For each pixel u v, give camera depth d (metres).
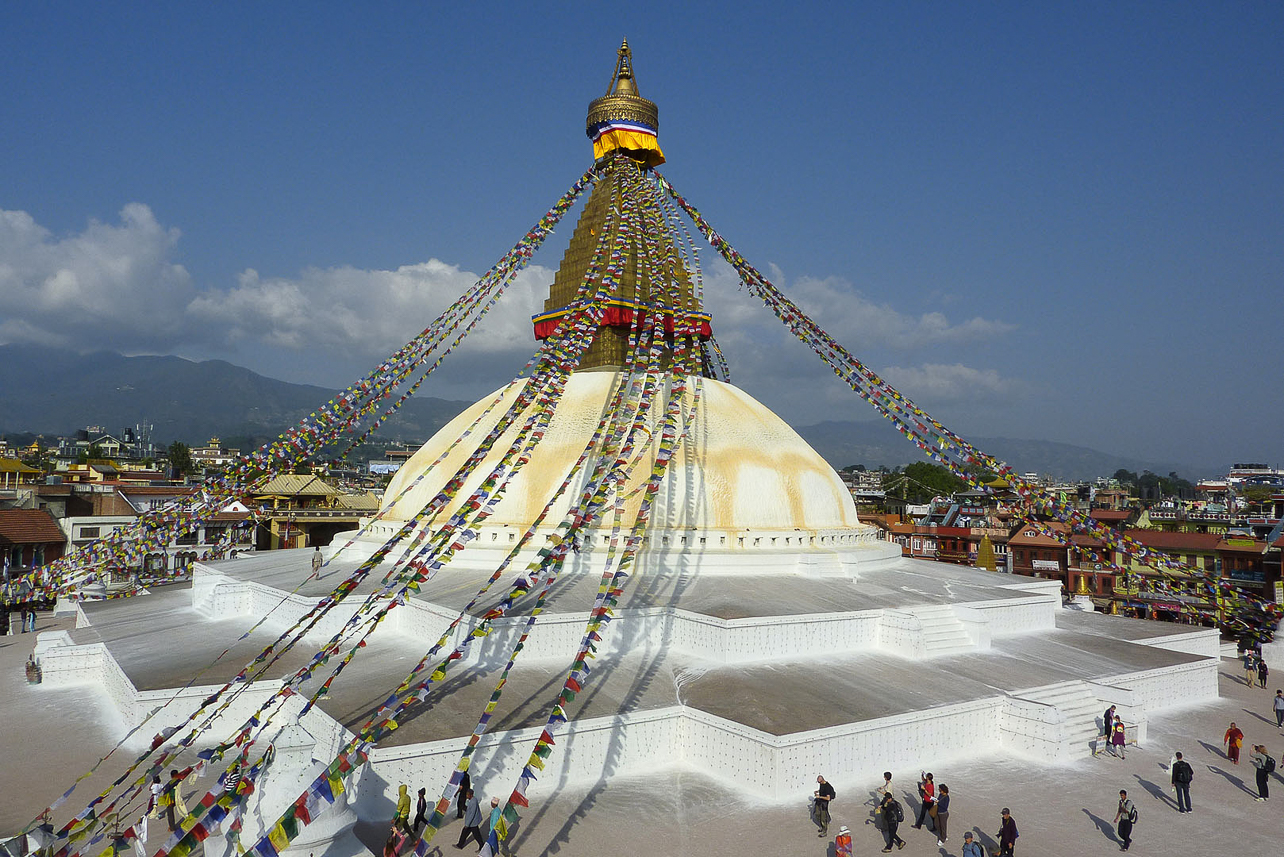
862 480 162.12
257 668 19.62
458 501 25.91
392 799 14.71
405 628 22.20
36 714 20.16
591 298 24.88
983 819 15.05
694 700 17.84
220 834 12.49
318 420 24.64
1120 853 13.84
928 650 21.58
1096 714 19.50
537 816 14.85
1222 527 54.00
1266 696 23.56
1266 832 14.77
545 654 19.91
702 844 13.84
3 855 12.52
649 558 24.30
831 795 14.41
